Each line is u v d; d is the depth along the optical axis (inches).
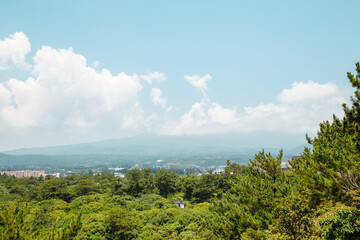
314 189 647.8
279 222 662.5
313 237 614.5
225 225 1102.4
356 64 691.4
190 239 1727.4
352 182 586.9
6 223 426.0
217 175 4018.2
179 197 4210.1
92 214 2610.7
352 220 589.3
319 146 759.1
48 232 482.6
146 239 2190.0
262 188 900.0
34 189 3966.5
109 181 5305.1
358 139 634.2
